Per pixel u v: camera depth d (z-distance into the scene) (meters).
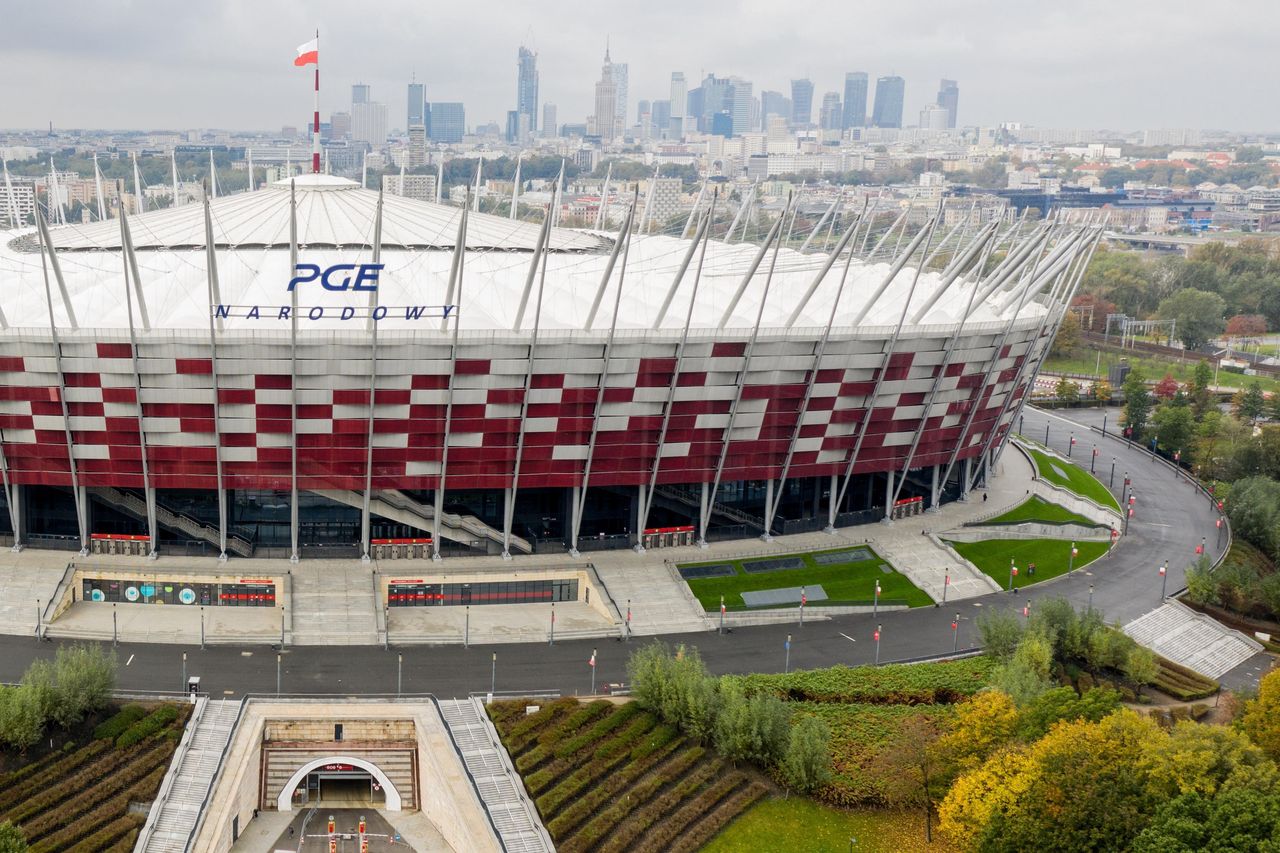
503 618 137.38
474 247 164.75
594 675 121.12
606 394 141.75
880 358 150.62
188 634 128.62
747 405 148.12
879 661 129.25
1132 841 88.50
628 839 99.12
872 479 167.88
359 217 165.12
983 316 164.50
